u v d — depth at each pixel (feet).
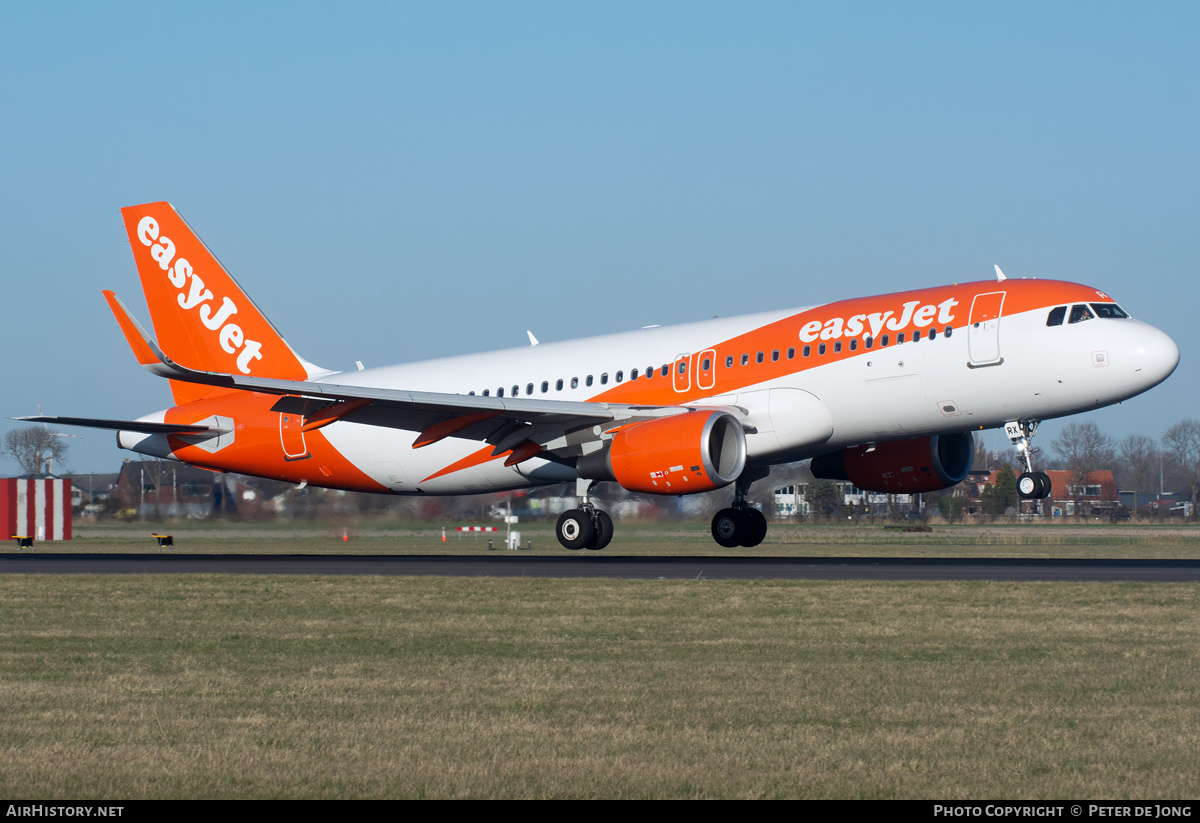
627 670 129.80
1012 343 282.97
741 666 131.75
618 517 507.71
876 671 127.75
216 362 398.21
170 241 398.21
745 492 364.17
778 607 186.91
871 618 172.04
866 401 299.38
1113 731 98.53
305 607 197.77
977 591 204.13
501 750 92.84
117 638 160.76
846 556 345.51
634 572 264.52
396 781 84.38
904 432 305.12
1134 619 167.22
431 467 370.53
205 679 126.72
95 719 105.91
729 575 249.96
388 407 329.72
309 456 387.14
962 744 94.38
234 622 178.19
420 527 537.65
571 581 236.22
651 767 87.76
